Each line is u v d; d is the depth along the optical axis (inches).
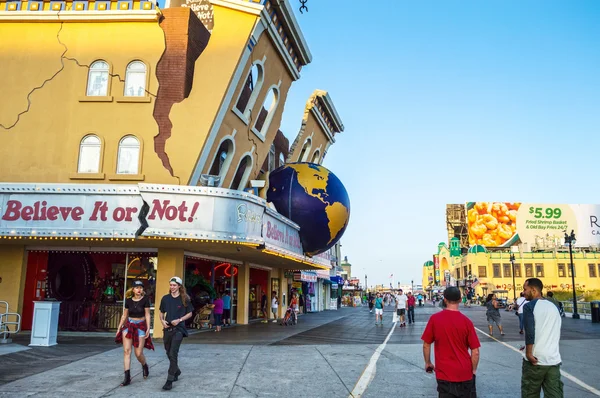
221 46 708.7
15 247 724.0
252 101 823.1
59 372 391.5
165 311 347.6
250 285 1187.3
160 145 681.6
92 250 727.7
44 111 694.5
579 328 915.4
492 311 770.2
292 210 883.4
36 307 559.2
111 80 697.0
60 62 702.5
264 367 425.4
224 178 780.6
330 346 581.0
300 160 1198.3
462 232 3526.1
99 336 685.9
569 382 372.2
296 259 888.3
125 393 321.1
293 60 920.9
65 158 684.7
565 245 2819.9
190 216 605.0
